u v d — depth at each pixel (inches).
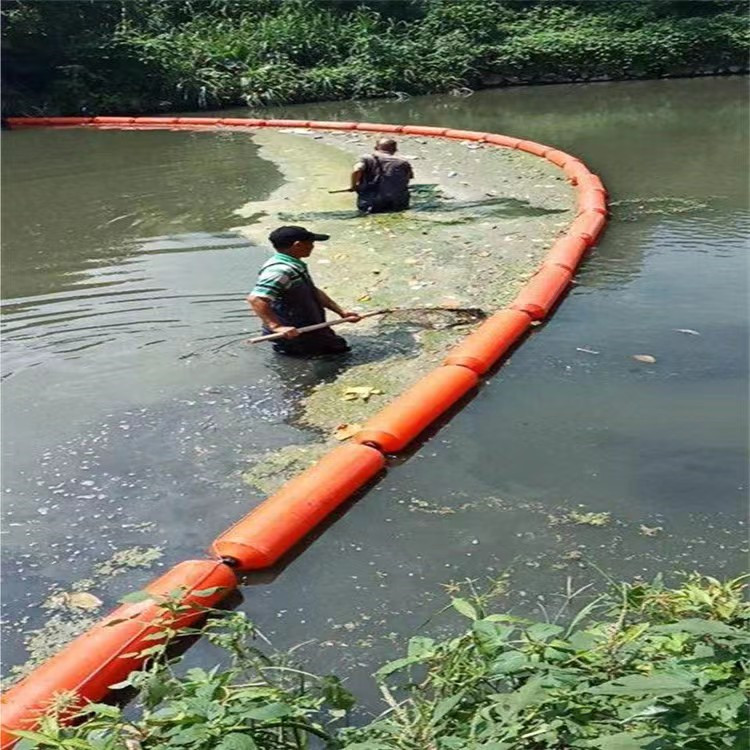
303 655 129.3
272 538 150.8
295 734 90.8
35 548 157.2
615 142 539.5
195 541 157.8
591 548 151.0
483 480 173.3
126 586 146.6
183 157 530.3
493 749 74.8
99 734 89.9
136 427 197.3
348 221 360.8
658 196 394.6
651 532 154.5
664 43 879.7
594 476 172.6
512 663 86.0
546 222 347.6
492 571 146.5
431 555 151.4
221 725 82.5
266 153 533.3
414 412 190.5
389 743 87.1
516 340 235.5
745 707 76.9
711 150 498.3
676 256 306.7
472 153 506.9
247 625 107.9
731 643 80.7
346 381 215.5
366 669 125.6
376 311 255.4
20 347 244.8
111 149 574.2
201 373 222.5
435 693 97.8
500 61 874.8
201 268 307.4
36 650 132.8
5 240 358.6
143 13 871.1
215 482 175.3
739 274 285.1
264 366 225.0
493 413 199.5
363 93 828.0
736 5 961.5
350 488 167.9
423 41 876.6
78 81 772.6
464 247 317.4
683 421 191.8
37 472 181.2
